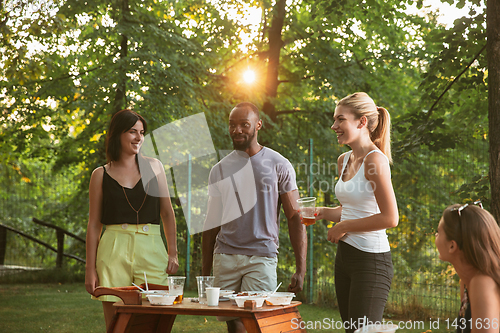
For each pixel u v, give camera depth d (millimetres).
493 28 4297
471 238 1864
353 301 2508
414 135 6465
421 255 6375
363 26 11562
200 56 10062
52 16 8008
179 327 5180
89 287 2816
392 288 6242
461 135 6781
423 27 10812
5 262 9922
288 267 8570
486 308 1778
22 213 12086
